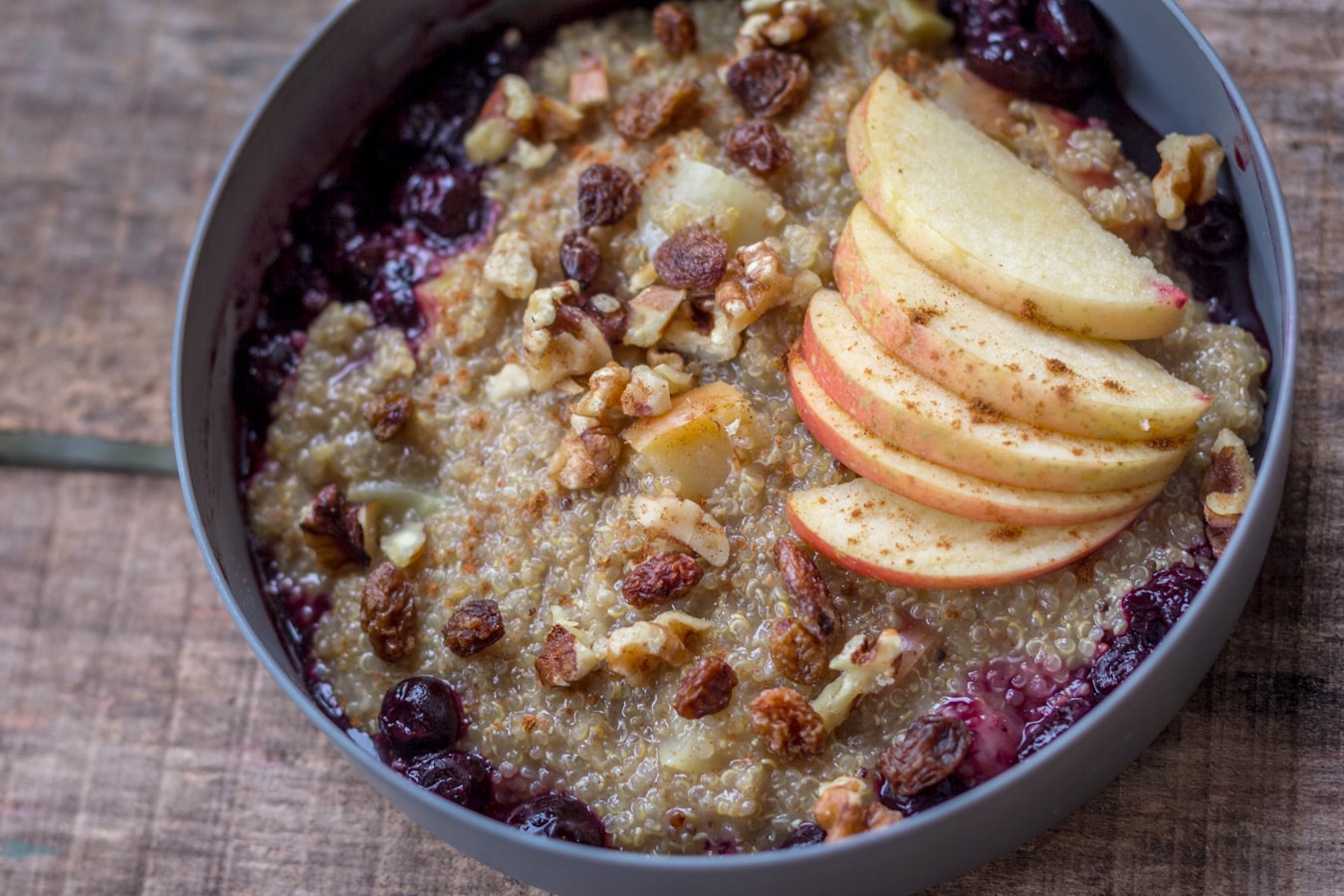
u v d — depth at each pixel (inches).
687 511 14.5
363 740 15.0
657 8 16.4
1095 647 14.2
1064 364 14.1
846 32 15.9
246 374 15.9
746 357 14.9
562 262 15.4
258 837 15.8
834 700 14.1
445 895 15.4
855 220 14.8
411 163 16.4
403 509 15.6
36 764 16.3
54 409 17.2
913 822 13.1
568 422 15.1
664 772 14.2
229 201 15.5
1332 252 15.5
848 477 14.6
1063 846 14.6
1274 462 13.6
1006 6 15.6
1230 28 16.1
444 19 16.2
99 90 17.9
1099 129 15.5
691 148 15.4
